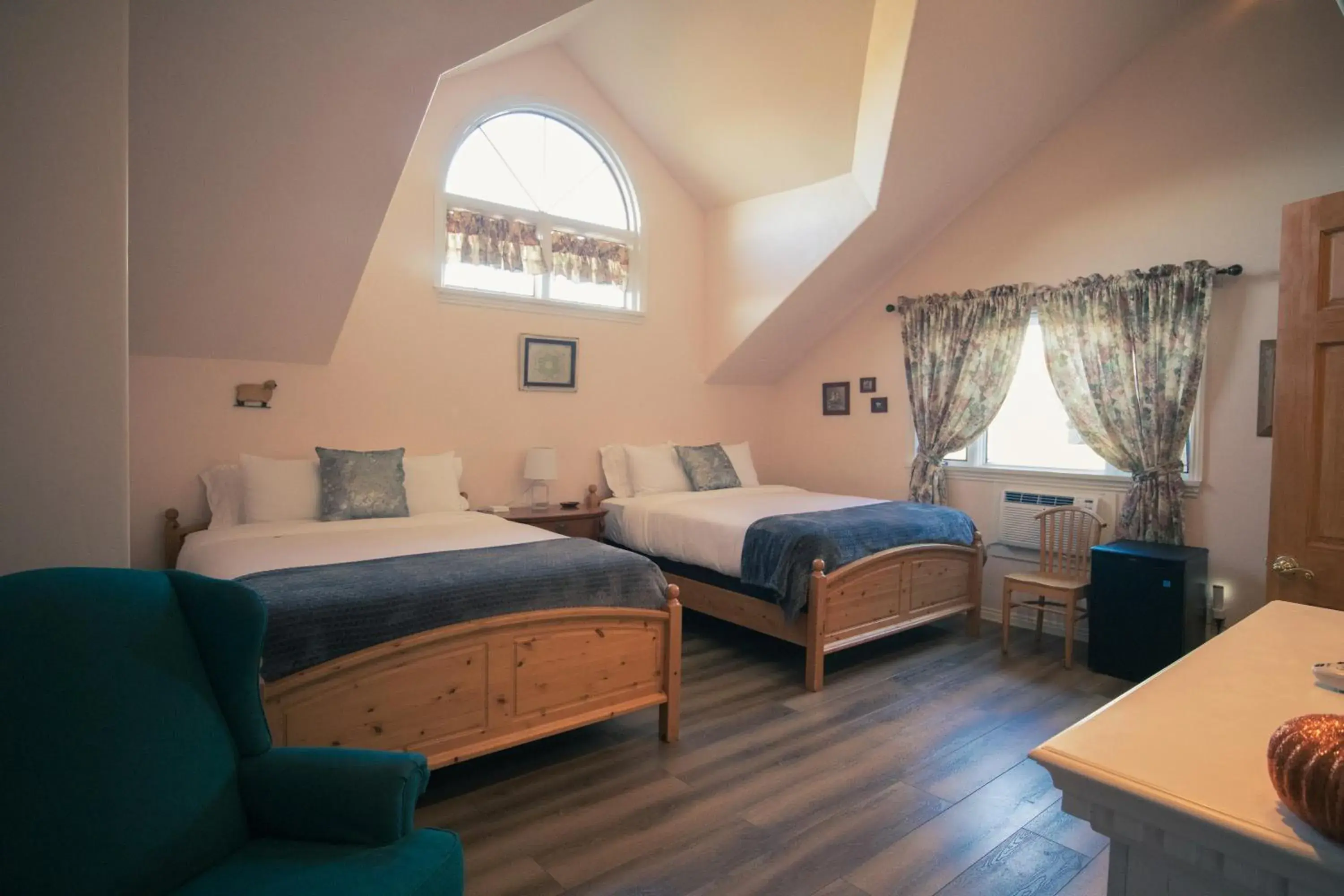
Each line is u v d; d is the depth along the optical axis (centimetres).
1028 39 364
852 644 355
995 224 453
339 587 224
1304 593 251
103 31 173
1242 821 69
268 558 272
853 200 450
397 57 267
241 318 357
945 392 468
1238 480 359
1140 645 347
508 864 203
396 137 300
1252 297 354
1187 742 87
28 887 112
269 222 316
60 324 170
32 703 122
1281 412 256
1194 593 347
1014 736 290
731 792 245
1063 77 393
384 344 419
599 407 505
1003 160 440
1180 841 73
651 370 531
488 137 459
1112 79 404
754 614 370
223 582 155
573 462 494
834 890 195
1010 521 443
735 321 535
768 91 432
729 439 579
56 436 170
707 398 564
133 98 253
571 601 256
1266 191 351
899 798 242
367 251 347
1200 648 124
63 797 119
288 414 392
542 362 475
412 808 145
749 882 197
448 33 260
